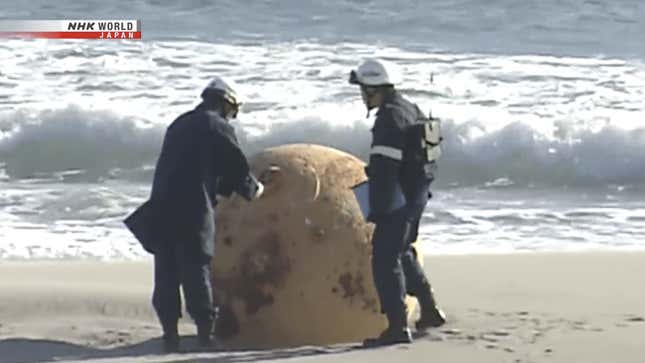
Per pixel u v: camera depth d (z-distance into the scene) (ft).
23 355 68.74
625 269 96.89
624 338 69.51
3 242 106.42
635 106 169.37
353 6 231.09
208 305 68.54
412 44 208.85
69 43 196.03
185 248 68.13
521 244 110.73
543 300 83.66
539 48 208.64
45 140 151.94
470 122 154.30
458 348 66.85
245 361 64.44
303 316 69.56
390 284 67.41
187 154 67.97
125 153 151.12
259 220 70.28
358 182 71.67
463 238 112.88
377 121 66.90
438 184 145.07
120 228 113.19
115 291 83.82
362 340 70.79
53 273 92.58
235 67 185.06
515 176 148.36
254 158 73.05
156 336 74.28
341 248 69.62
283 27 217.15
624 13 236.22
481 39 215.72
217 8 226.17
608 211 127.54
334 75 181.98
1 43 194.29
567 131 152.97
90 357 67.62
